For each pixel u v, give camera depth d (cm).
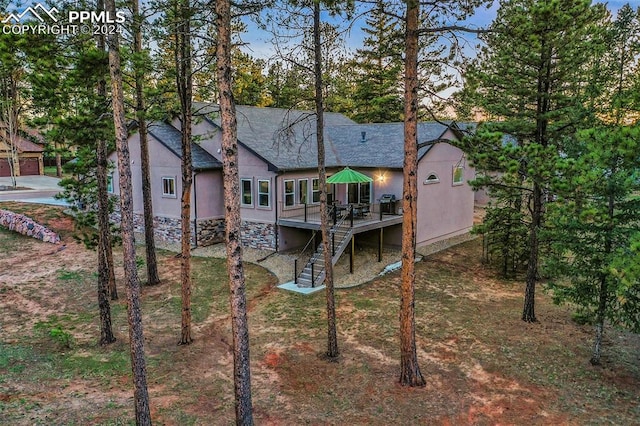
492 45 1246
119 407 878
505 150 1102
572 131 1398
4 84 3108
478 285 1736
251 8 891
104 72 1030
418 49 976
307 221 2000
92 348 1188
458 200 2497
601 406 926
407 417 890
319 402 948
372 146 2397
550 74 1382
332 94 2966
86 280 1745
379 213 2158
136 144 2433
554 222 1091
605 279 1033
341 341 1242
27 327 1323
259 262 1991
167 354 1162
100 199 1242
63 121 1083
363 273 1858
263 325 1352
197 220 2219
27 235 2291
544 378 1038
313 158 2242
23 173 4678
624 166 953
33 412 835
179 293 1644
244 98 3291
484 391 985
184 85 1307
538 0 1229
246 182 2172
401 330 1020
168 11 1121
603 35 1459
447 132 2273
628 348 1196
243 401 784
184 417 867
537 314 1440
